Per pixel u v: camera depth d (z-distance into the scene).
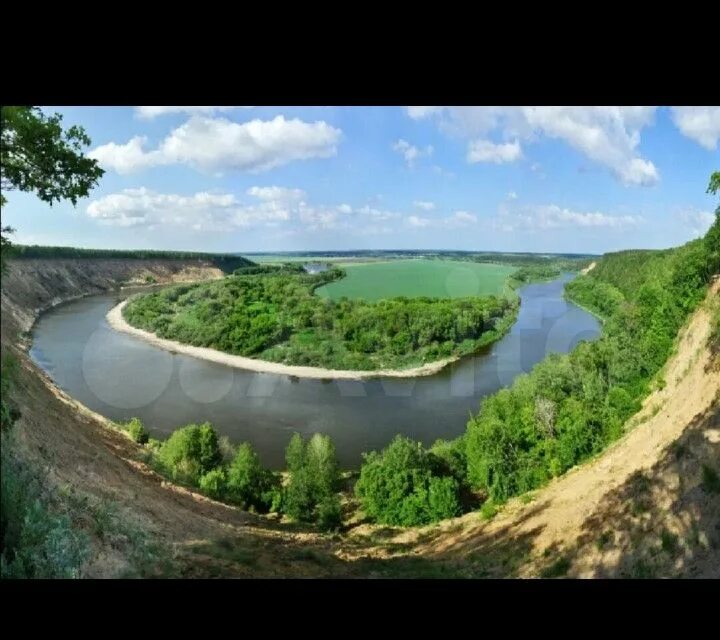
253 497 30.48
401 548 22.56
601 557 15.02
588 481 21.94
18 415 11.51
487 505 27.77
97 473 16.70
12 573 8.45
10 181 9.91
